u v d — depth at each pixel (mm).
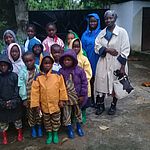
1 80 3541
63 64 3688
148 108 4832
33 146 3551
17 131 3979
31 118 3732
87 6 13867
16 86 3590
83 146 3533
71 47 4055
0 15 9312
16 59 3842
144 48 11164
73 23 10219
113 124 4168
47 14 10031
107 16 4164
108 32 4254
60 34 10195
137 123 4199
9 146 3574
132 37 11000
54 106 3525
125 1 11469
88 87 4074
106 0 12672
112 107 4570
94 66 4605
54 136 3654
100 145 3553
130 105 4992
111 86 4320
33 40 4816
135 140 3676
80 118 3816
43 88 3500
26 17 8680
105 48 4219
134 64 8914
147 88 6078
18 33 8578
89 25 4605
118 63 4273
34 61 3748
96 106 4707
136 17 10883
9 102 3520
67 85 3658
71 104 3688
